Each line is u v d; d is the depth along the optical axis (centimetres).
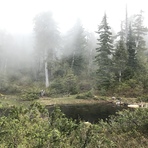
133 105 2205
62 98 2741
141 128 746
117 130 761
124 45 3428
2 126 484
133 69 3131
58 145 435
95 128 600
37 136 426
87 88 3228
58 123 541
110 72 3095
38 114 618
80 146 507
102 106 2227
